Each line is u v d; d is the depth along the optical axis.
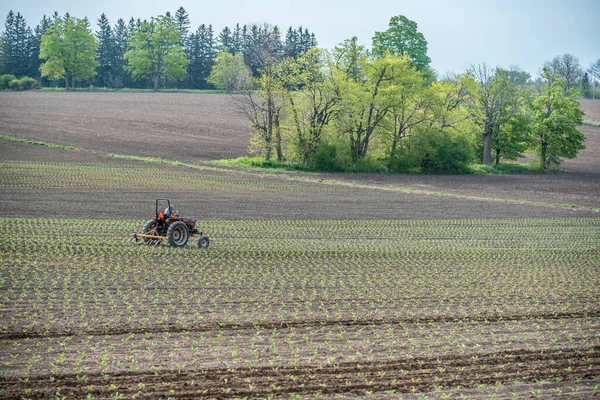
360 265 70.50
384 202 137.62
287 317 48.16
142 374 35.62
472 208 133.88
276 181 166.00
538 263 76.44
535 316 51.25
